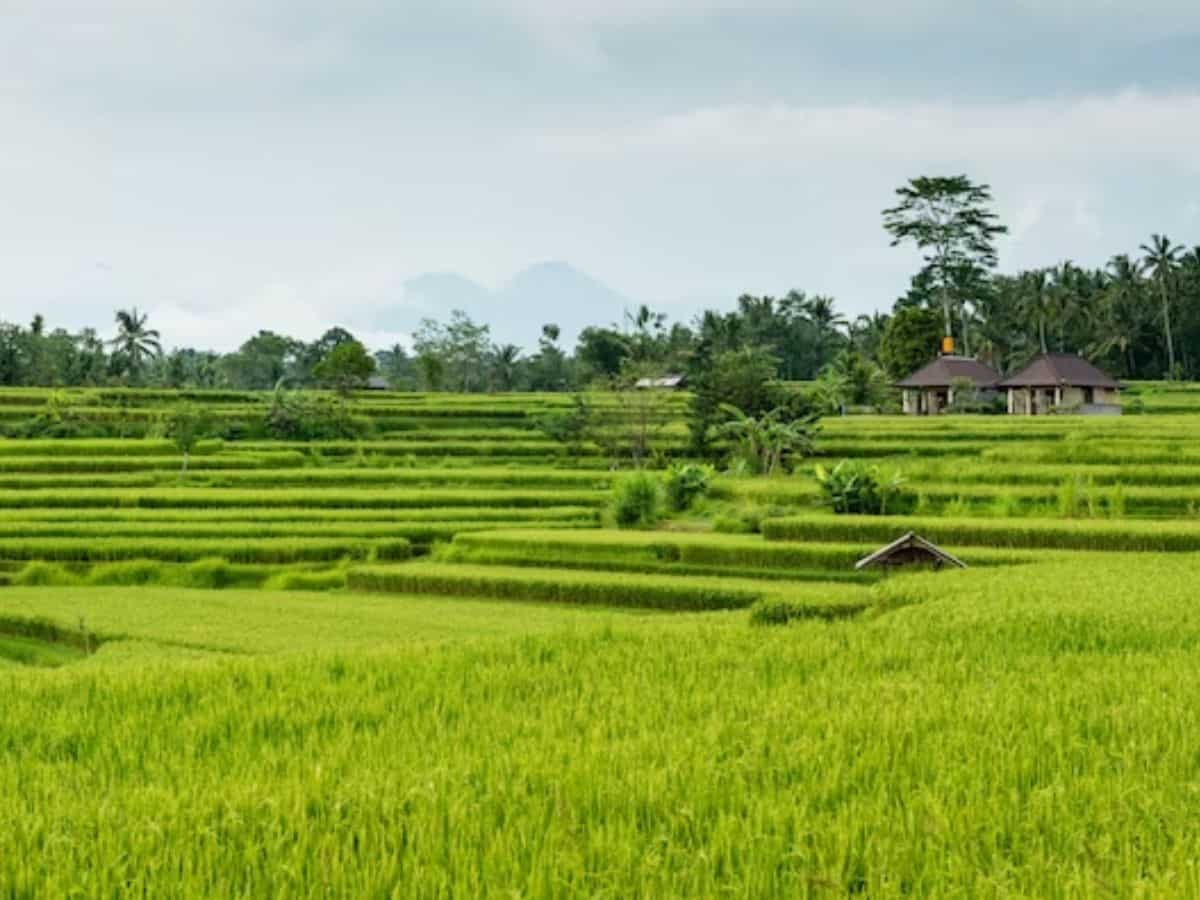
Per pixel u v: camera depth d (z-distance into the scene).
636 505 48.53
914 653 16.95
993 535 38.75
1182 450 54.47
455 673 16.11
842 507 47.53
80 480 60.81
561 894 7.16
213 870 7.66
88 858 7.94
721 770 9.73
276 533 46.88
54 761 12.09
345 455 74.44
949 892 7.01
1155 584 24.62
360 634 28.92
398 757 10.86
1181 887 6.83
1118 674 14.36
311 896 7.17
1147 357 125.44
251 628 29.88
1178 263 119.38
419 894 7.11
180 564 42.56
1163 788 9.05
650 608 34.16
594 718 12.50
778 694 13.69
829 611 23.08
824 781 9.31
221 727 12.93
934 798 8.66
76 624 30.77
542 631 20.33
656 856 7.50
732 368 71.62
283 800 8.98
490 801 8.96
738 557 39.00
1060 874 7.21
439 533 47.22
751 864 7.43
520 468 68.06
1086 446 55.97
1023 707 12.15
